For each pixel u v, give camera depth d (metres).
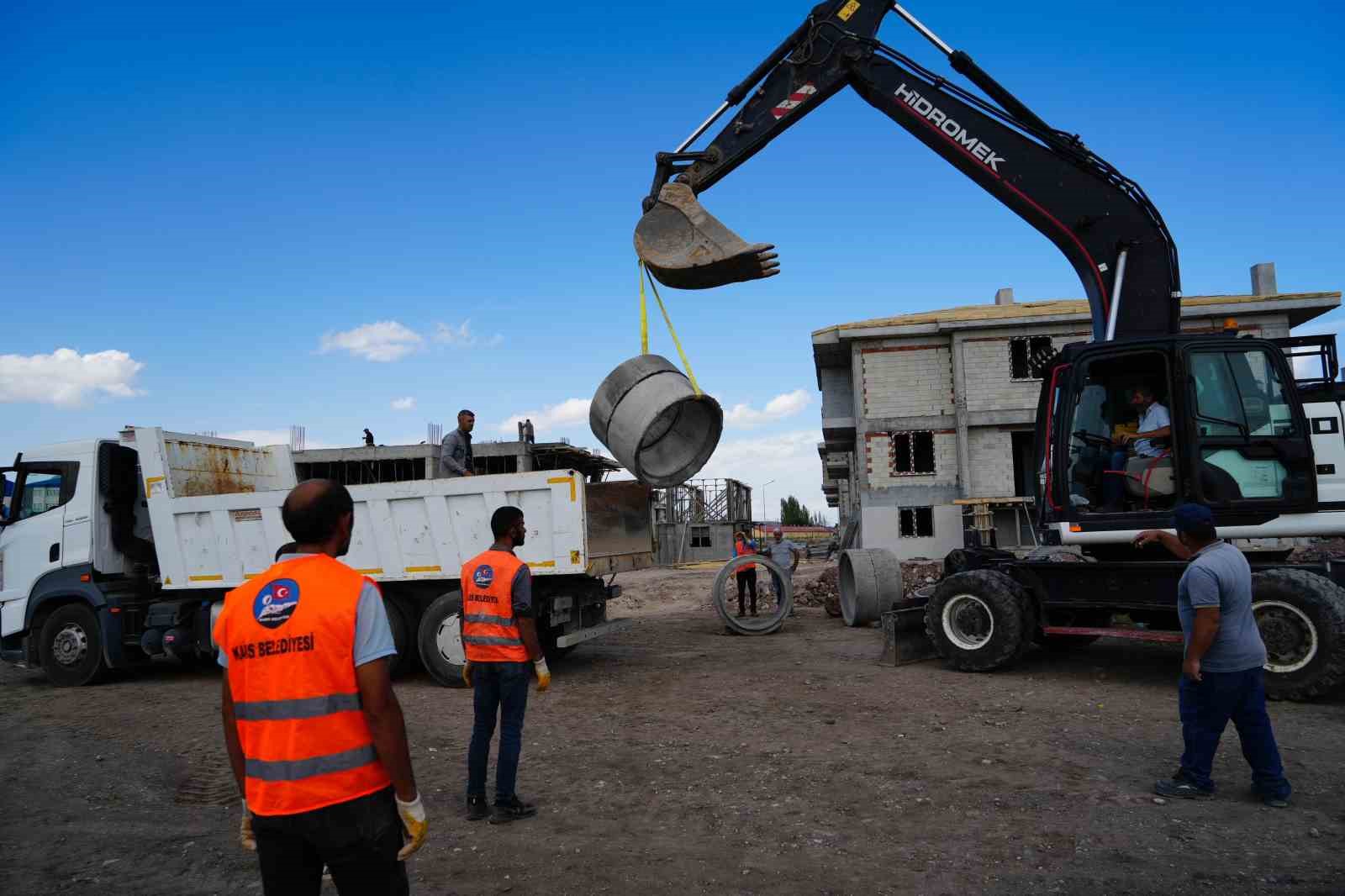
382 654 2.52
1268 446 7.65
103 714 8.82
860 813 4.97
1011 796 5.14
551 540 9.28
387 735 2.48
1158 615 8.94
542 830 4.91
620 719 7.56
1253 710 4.86
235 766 2.63
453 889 4.13
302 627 2.47
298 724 2.44
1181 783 5.03
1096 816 4.76
